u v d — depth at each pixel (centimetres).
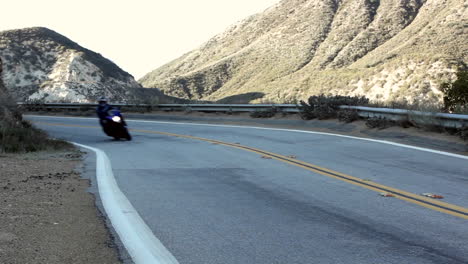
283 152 1351
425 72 6638
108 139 1983
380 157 1211
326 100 2322
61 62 8238
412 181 887
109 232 561
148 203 717
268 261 464
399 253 484
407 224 593
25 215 628
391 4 13375
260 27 17988
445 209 668
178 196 770
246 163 1154
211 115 3050
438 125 1550
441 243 516
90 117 3572
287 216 637
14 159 1251
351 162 1136
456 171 992
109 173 1015
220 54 18488
